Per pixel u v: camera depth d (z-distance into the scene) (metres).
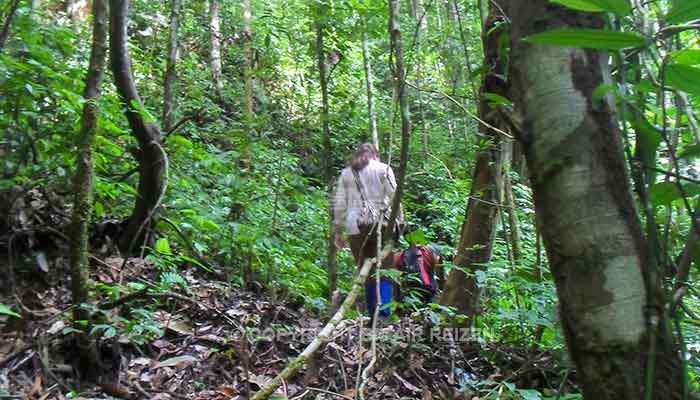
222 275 4.61
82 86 4.12
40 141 3.86
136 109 4.11
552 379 3.42
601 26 1.49
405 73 2.98
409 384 3.25
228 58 10.46
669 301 1.47
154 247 4.46
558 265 1.45
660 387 1.35
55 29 4.34
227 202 5.24
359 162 4.54
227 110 9.09
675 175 1.47
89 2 9.43
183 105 7.78
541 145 1.46
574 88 1.44
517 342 3.73
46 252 3.91
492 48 3.49
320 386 3.22
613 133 1.44
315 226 5.68
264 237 4.73
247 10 9.64
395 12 2.65
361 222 4.38
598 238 1.39
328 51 5.88
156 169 4.39
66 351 3.14
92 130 2.93
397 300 4.21
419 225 6.62
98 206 4.30
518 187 5.74
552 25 1.48
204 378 3.27
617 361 1.36
